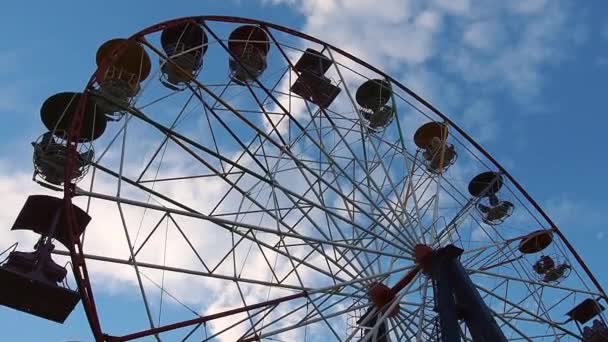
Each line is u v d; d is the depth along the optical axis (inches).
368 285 809.5
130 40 777.6
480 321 689.6
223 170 794.8
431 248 768.9
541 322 908.0
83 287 639.1
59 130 775.1
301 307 786.8
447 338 682.2
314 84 975.6
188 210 764.0
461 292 714.8
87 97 737.6
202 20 860.6
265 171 808.9
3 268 659.4
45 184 756.0
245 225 750.5
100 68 752.3
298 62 990.4
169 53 874.8
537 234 1035.3
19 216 704.4
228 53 882.1
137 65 802.8
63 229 709.3
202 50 889.5
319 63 991.0
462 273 727.7
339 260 843.4
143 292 680.4
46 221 713.6
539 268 1079.0
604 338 959.6
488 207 1070.4
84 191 689.6
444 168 1027.3
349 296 785.6
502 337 676.7
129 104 763.4
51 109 774.5
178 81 871.1
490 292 867.4
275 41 927.0
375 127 1010.7
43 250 691.4
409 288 744.3
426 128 1058.7
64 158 750.5
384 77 992.2
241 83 940.6
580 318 1047.6
